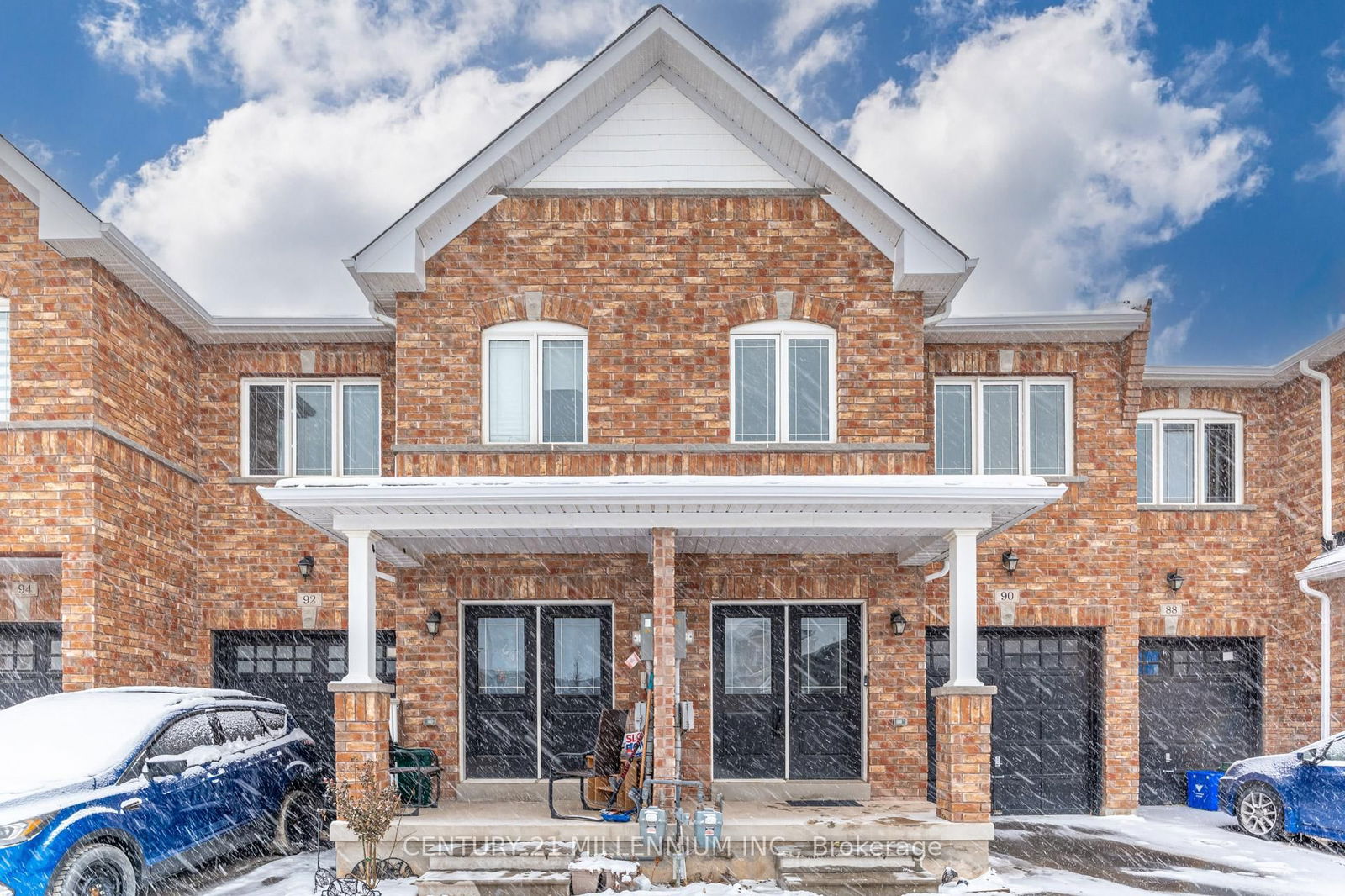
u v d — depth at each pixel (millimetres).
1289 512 14758
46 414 11016
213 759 9531
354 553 9945
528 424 12109
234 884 9438
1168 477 15156
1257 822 12086
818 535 10672
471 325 12031
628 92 12328
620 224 12148
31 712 9375
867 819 9992
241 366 13891
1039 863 10609
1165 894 9320
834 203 12180
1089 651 14023
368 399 14062
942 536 10547
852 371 12000
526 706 12273
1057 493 9484
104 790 8266
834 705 12367
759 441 12109
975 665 10008
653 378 11992
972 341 13883
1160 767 14828
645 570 12195
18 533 10867
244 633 13898
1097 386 13898
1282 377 14805
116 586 11352
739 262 12125
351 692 9648
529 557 12164
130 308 11953
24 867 7516
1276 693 14742
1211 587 14789
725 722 12312
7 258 11164
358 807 9117
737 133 12266
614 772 10203
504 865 9375
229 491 13711
